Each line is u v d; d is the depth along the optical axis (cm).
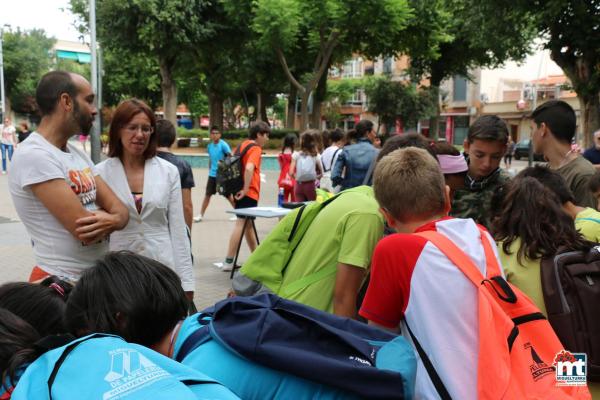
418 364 163
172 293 156
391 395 142
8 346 151
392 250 174
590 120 1383
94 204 269
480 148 295
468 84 4922
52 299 195
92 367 119
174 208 319
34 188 243
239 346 147
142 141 300
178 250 319
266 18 2253
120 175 304
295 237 242
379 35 2370
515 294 170
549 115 335
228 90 3312
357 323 168
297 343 152
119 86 4097
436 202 187
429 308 163
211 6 2508
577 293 201
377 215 227
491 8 1376
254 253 246
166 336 158
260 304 164
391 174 190
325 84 2966
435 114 3541
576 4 1227
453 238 175
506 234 226
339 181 630
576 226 249
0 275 619
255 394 145
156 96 4556
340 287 224
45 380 120
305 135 845
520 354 156
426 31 2647
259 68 3009
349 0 2155
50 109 253
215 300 544
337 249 231
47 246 252
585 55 1314
